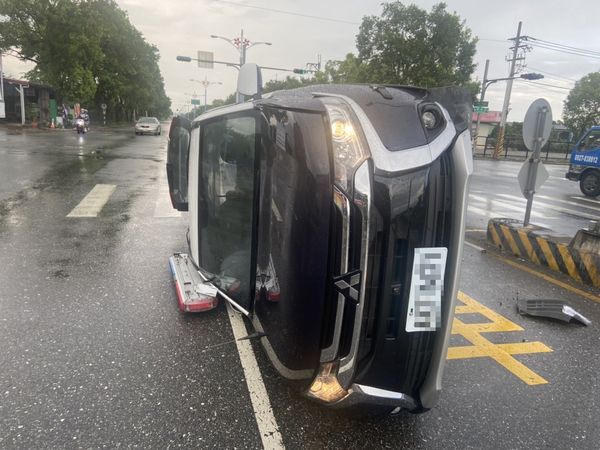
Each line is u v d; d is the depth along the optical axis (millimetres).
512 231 6492
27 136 23391
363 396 2238
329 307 2215
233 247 3270
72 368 3002
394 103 2215
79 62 33531
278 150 2367
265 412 2643
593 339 3873
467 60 28016
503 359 3467
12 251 5312
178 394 2775
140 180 10953
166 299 4137
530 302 4414
